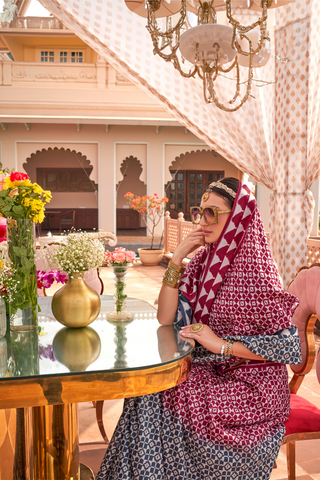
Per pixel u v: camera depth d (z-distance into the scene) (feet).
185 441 4.85
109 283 24.68
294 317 6.52
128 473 4.69
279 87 11.32
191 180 58.03
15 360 4.42
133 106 39.73
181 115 11.51
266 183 12.19
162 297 5.86
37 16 41.78
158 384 4.34
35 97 39.01
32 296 5.49
